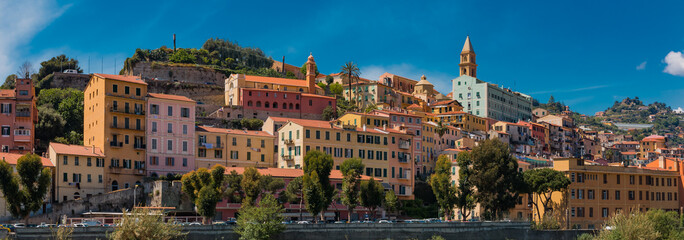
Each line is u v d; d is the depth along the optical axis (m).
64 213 143.00
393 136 186.88
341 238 122.38
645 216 124.75
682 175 179.00
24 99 169.00
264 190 151.50
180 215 148.50
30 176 121.12
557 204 159.38
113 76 171.25
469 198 154.75
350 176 143.88
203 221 127.12
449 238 129.62
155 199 149.75
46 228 102.56
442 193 152.50
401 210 175.50
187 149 173.25
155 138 169.00
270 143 186.25
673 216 140.88
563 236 138.25
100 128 164.38
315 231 120.56
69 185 151.75
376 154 182.38
